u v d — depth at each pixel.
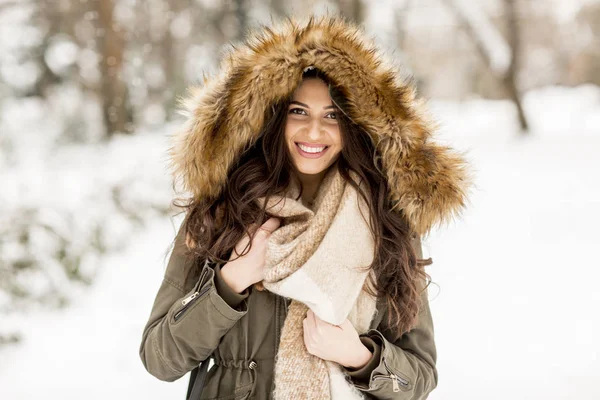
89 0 11.10
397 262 1.51
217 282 1.42
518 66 15.17
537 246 5.68
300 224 1.50
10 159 8.26
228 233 1.48
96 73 13.17
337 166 1.56
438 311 4.20
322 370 1.44
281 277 1.41
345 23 1.48
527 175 9.41
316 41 1.39
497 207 7.35
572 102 21.67
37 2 13.36
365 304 1.52
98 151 9.20
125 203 5.88
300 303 1.48
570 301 4.31
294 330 1.47
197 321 1.39
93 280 4.59
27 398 3.05
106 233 5.11
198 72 12.28
